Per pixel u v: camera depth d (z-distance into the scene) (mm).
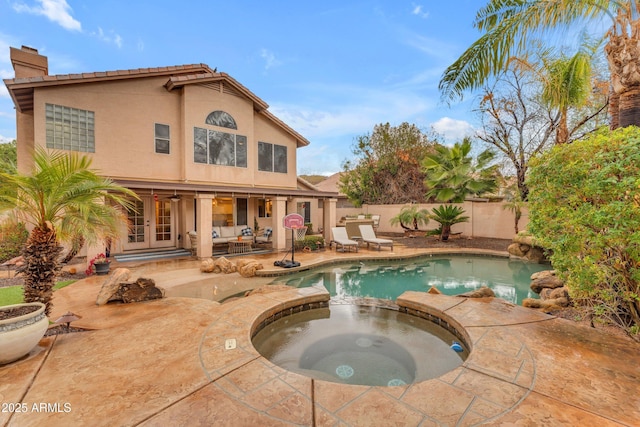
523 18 5453
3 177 3168
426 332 4484
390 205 19203
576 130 12008
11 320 2904
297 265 8570
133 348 3324
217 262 8188
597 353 3146
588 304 4090
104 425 2135
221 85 11977
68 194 3590
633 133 3209
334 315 5195
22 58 9695
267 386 2625
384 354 3805
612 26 4684
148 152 10656
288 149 14672
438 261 10492
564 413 2244
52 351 3244
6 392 2498
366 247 12773
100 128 9680
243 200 13375
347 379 3232
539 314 4336
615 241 3195
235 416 2238
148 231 11203
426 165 16312
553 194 3711
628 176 3035
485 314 4332
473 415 2240
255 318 4258
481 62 6086
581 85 7441
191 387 2598
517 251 10492
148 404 2367
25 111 9594
